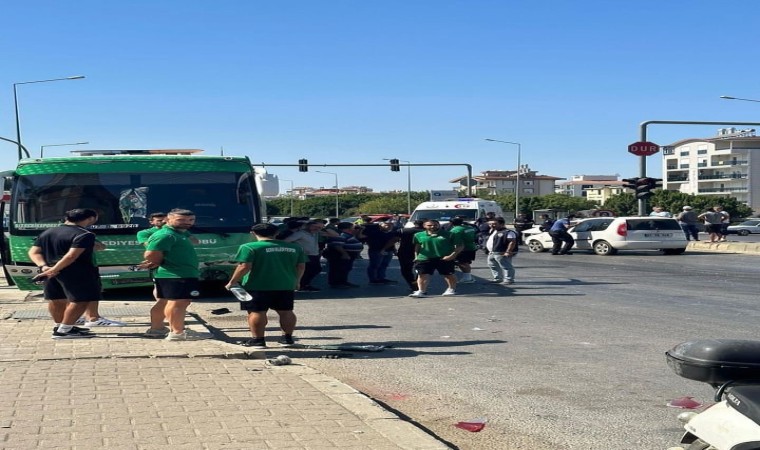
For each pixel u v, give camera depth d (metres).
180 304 9.38
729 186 108.31
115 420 5.82
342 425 5.76
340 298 15.67
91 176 14.80
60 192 14.72
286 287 9.51
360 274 21.94
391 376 8.16
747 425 3.61
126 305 13.23
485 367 8.57
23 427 5.60
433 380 7.96
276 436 5.46
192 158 15.17
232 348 8.77
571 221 35.56
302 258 9.69
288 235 16.45
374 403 6.45
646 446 5.75
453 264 15.80
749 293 15.68
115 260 14.37
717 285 17.36
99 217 14.56
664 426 6.25
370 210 108.38
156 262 9.34
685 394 7.26
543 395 7.30
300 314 13.19
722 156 108.56
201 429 5.61
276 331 11.14
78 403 6.31
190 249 9.48
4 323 10.83
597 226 28.80
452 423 6.43
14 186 14.84
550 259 26.53
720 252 29.47
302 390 6.88
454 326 11.64
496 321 12.12
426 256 15.56
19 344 9.04
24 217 14.68
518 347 9.77
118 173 14.88
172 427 5.65
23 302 13.73
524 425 6.33
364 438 5.44
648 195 30.70
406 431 5.62
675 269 21.98
